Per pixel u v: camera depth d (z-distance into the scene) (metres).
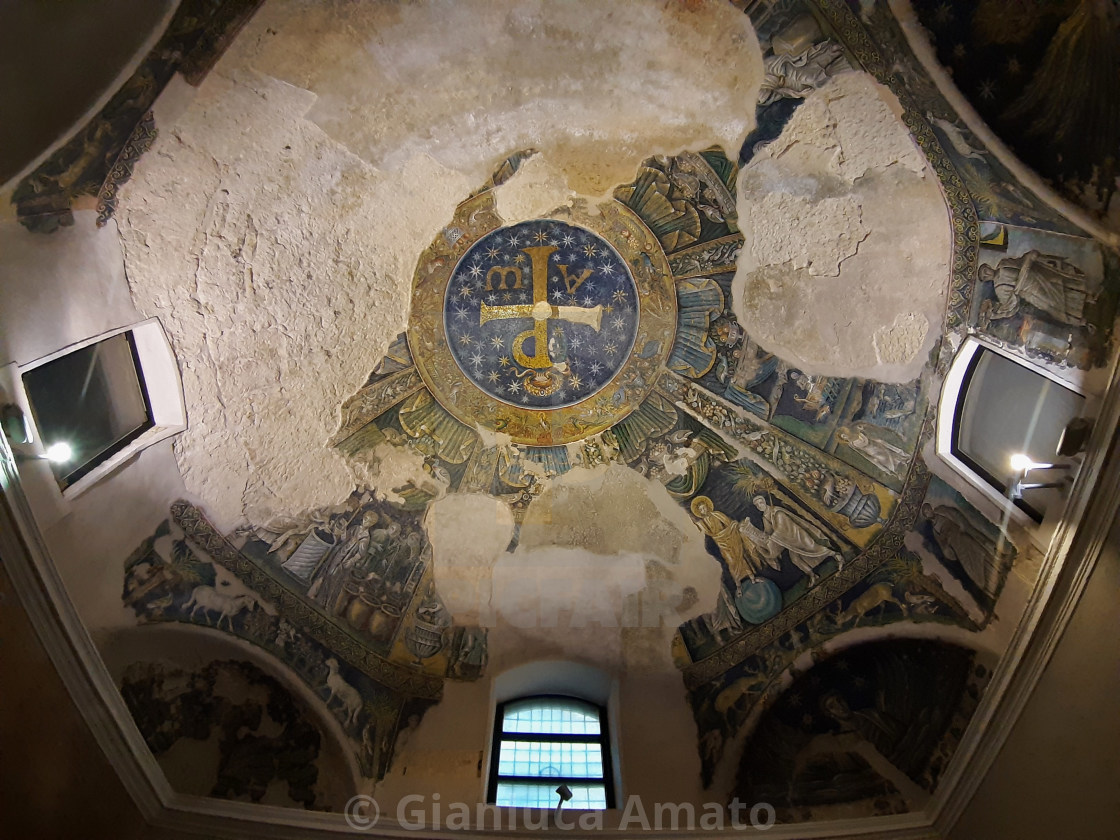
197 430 9.22
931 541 9.08
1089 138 6.63
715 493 10.16
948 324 8.60
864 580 9.51
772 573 9.98
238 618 9.31
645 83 8.26
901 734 9.04
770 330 9.52
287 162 8.59
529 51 8.07
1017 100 6.89
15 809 6.97
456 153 8.91
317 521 9.88
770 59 7.81
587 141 8.86
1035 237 7.59
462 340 10.03
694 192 9.09
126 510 8.61
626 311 9.94
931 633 9.03
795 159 8.51
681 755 9.49
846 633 9.52
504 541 10.34
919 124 7.70
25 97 6.61
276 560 9.66
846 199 8.59
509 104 8.54
